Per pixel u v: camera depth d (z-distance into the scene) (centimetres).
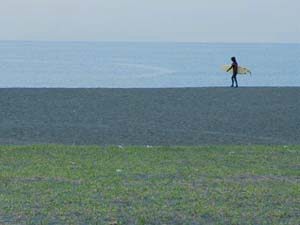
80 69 12356
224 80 9350
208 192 1719
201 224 1441
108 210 1518
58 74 10606
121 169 2031
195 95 5300
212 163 2180
